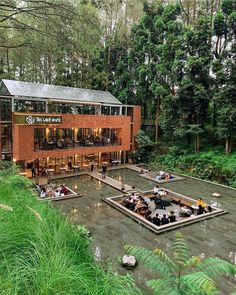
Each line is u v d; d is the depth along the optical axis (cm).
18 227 288
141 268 854
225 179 2069
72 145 2466
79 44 842
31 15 792
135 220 1292
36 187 1664
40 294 198
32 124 2022
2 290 190
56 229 333
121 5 2786
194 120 2680
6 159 2059
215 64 2388
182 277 321
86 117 2386
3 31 1010
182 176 2308
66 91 2544
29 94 2172
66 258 246
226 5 2333
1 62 2444
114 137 2802
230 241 1105
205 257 964
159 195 1572
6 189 500
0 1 771
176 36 2741
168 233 1168
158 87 2727
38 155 2102
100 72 3234
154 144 2875
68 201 1576
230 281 801
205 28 2488
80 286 218
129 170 2538
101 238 1099
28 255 252
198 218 1328
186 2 3039
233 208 1529
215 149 2481
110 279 239
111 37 3066
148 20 2969
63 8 768
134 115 2895
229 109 2227
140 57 3088
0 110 2008
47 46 899
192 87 2522
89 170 2438
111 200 1557
